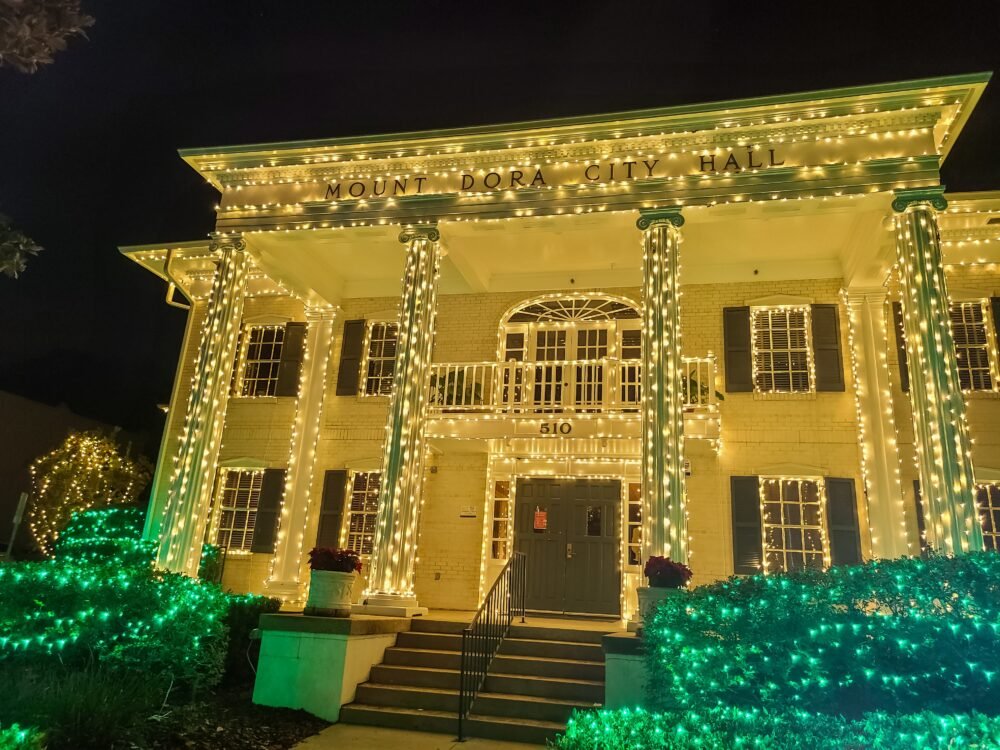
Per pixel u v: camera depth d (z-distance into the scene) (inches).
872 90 403.9
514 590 439.5
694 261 548.4
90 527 580.1
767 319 541.0
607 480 545.0
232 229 499.5
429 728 334.0
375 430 588.1
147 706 297.0
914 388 384.5
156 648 334.3
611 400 528.1
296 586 552.1
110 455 816.9
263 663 359.6
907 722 185.3
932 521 361.4
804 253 530.9
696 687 267.0
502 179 468.8
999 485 467.8
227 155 501.0
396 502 435.5
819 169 415.5
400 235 475.5
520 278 597.6
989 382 485.4
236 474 607.5
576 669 367.2
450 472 573.0
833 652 249.3
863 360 507.2
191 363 623.5
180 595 358.6
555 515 545.6
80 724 257.9
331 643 354.6
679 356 414.0
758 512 498.9
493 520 555.5
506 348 587.5
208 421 468.4
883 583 257.1
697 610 281.7
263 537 574.9
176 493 452.4
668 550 382.0
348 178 495.2
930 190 399.9
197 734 291.4
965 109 407.2
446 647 396.8
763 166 426.6
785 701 251.1
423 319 460.1
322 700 346.6
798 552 490.9
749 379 524.1
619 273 579.5
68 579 336.2
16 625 318.3
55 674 310.3
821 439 504.7
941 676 236.8
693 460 522.6
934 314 381.7
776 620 260.2
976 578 245.0
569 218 454.3
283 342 626.8
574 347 577.6
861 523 483.5
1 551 911.7
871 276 504.1
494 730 325.7
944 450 363.9
